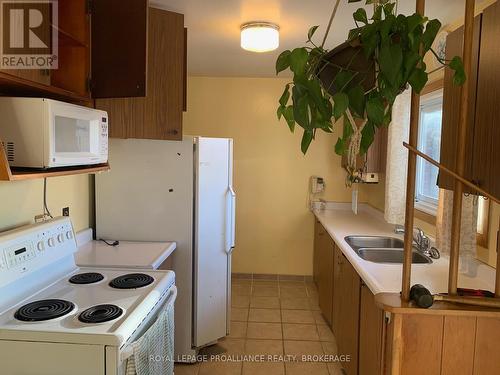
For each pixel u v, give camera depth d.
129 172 2.76
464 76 1.28
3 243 1.58
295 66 1.29
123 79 1.89
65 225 2.00
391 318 1.55
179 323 2.83
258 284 4.53
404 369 1.54
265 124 4.57
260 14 2.50
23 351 1.36
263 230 4.67
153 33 2.38
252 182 4.63
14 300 1.60
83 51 1.90
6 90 1.67
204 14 2.51
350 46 1.31
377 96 1.28
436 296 1.52
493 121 1.49
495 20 1.50
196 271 2.83
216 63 3.86
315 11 2.43
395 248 2.90
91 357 1.34
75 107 1.67
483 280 2.05
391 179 3.21
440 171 1.92
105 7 1.89
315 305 3.91
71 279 1.92
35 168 1.51
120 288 1.81
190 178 2.76
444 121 1.90
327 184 4.57
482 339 1.52
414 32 1.22
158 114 2.43
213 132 4.59
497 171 1.46
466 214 2.05
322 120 1.29
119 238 2.80
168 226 2.78
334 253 3.15
